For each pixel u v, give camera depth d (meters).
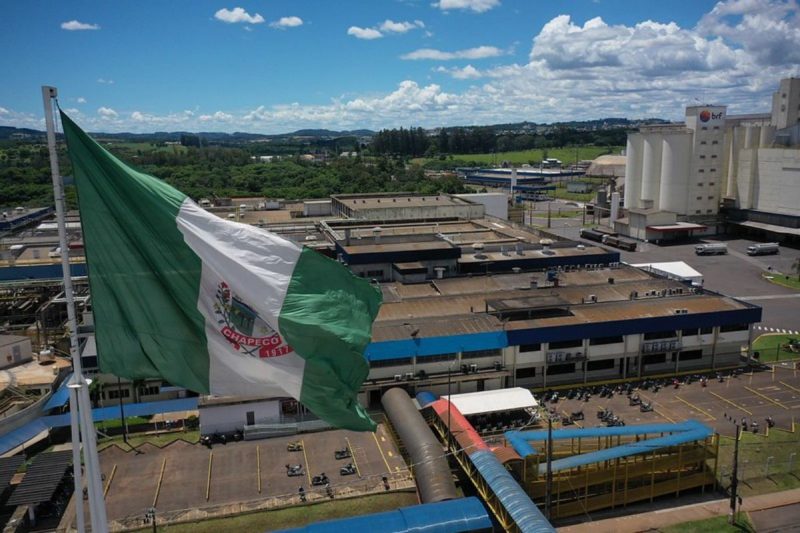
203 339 22.36
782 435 65.94
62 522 51.12
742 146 179.75
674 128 183.25
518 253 111.75
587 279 101.62
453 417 62.19
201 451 60.97
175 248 21.94
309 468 57.56
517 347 76.31
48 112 18.41
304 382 23.02
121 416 65.62
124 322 21.67
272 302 22.81
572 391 77.12
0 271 107.44
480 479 53.44
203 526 49.50
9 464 55.47
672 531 51.22
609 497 54.69
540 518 44.75
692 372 83.12
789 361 86.62
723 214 182.00
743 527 51.44
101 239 21.28
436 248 107.00
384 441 62.50
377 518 45.91
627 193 190.75
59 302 89.50
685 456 56.38
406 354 72.56
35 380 71.88
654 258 153.88
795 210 165.38
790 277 132.62
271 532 44.62
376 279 105.56
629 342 80.19
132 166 21.98
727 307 85.12
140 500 52.78
